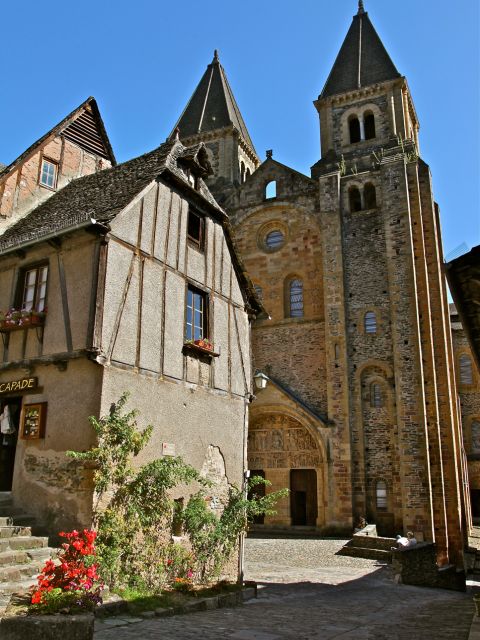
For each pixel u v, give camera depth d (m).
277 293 27.61
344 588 13.02
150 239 11.42
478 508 37.72
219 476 12.22
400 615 9.19
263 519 24.45
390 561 17.58
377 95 29.98
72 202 13.05
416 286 24.12
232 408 13.11
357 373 24.17
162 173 12.04
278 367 26.34
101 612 7.14
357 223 26.30
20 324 10.54
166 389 11.05
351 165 28.89
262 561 17.14
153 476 9.91
